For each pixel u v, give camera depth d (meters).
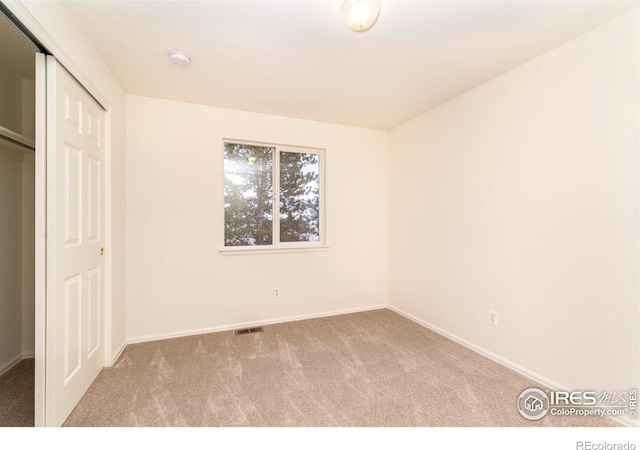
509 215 2.07
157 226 2.54
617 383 1.50
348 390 1.78
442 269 2.69
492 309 2.20
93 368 1.85
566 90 1.72
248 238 2.98
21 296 2.18
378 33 1.66
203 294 2.71
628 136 1.46
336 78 2.21
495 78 2.18
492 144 2.20
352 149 3.36
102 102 1.91
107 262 2.04
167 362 2.13
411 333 2.72
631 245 1.46
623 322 1.49
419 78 2.20
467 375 1.97
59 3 1.38
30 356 2.20
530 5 1.43
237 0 1.41
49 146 1.38
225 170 2.87
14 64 2.04
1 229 2.00
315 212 3.29
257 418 1.52
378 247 3.50
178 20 1.56
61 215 1.46
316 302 3.20
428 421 1.50
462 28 1.61
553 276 1.80
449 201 2.61
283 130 3.01
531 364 1.93
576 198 1.68
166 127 2.56
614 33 1.51
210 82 2.26
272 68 2.06
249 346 2.42
